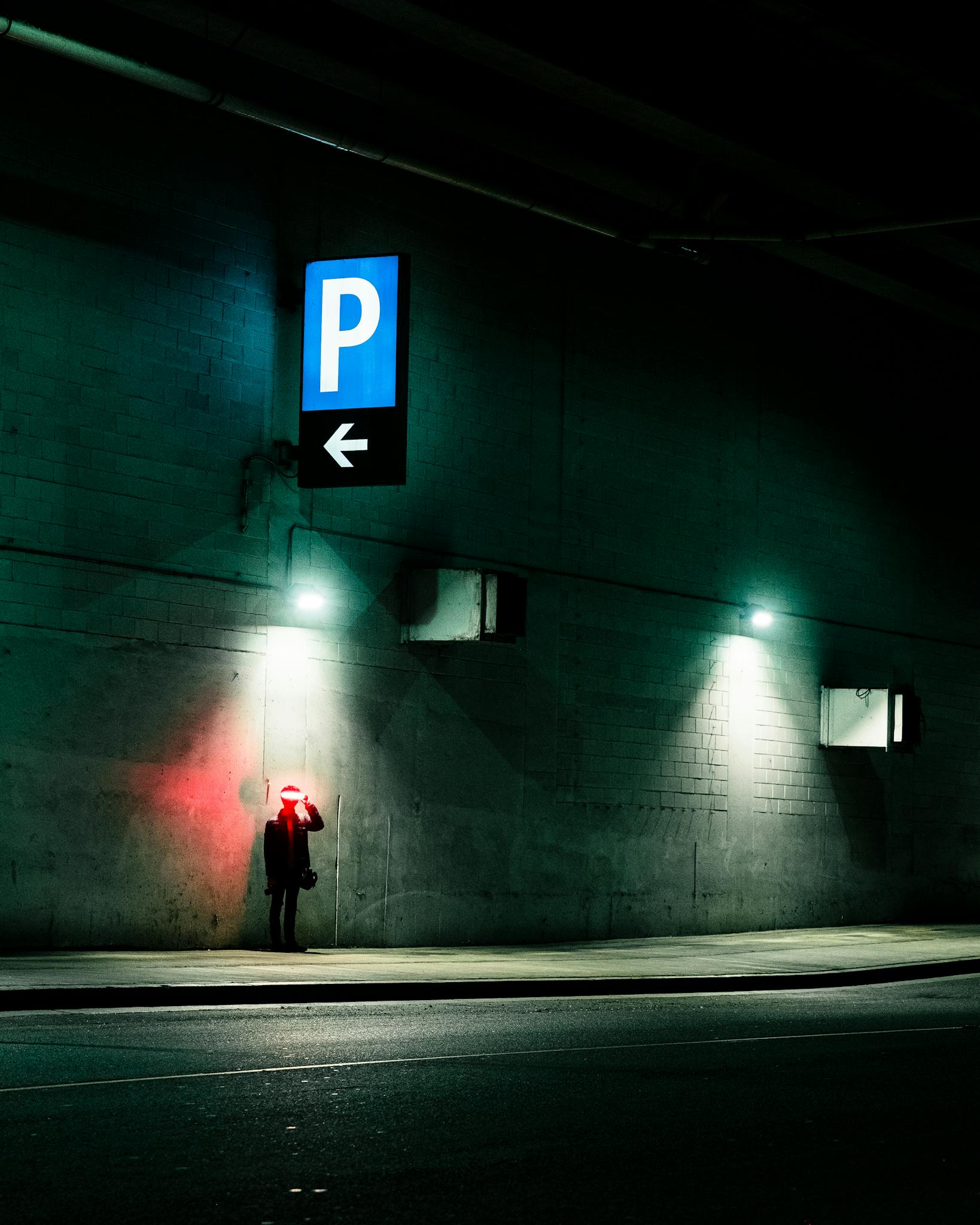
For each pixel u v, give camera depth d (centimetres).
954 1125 904
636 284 2625
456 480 2327
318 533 2150
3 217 1842
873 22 2144
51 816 1852
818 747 2916
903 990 1934
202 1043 1167
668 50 2178
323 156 2191
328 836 2136
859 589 3036
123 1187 682
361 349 2006
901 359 3192
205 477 2031
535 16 2019
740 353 2811
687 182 2536
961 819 3247
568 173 2466
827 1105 962
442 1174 732
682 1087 1016
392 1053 1138
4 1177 696
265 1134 809
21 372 1852
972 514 3353
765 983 1941
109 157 1950
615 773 2523
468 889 2300
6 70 1853
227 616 2044
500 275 2411
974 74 2306
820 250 2745
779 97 2350
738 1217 665
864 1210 684
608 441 2558
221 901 2014
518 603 2230
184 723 1988
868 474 3078
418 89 2230
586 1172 744
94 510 1911
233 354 2075
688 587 2673
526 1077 1038
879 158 2541
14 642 1830
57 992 1425
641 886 2553
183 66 2025
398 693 2236
